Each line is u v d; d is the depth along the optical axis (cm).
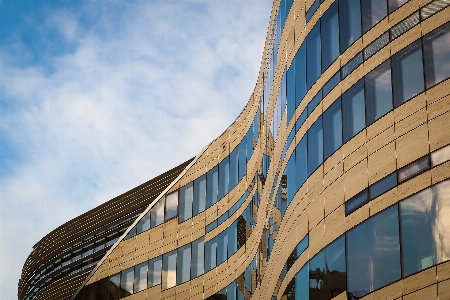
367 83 2131
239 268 3841
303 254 2509
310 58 2681
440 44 1803
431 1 1873
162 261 4553
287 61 3059
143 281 4616
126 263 4791
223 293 4016
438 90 1783
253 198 3706
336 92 2361
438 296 1647
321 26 2586
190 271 4334
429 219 1723
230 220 4094
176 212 4603
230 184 4200
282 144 3039
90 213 5538
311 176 2511
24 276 6869
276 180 3125
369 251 1964
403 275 1789
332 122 2361
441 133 1739
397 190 1872
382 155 1977
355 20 2284
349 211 2122
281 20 3275
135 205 5100
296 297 2562
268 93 3572
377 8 2144
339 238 2166
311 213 2461
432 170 1744
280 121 3139
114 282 4816
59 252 5819
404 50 1953
